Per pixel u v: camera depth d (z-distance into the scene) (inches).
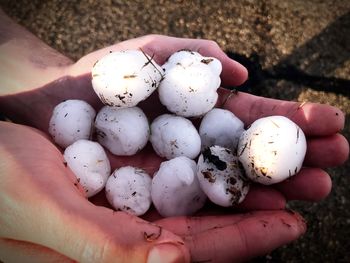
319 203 8.3
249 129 6.1
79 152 6.4
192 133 6.5
